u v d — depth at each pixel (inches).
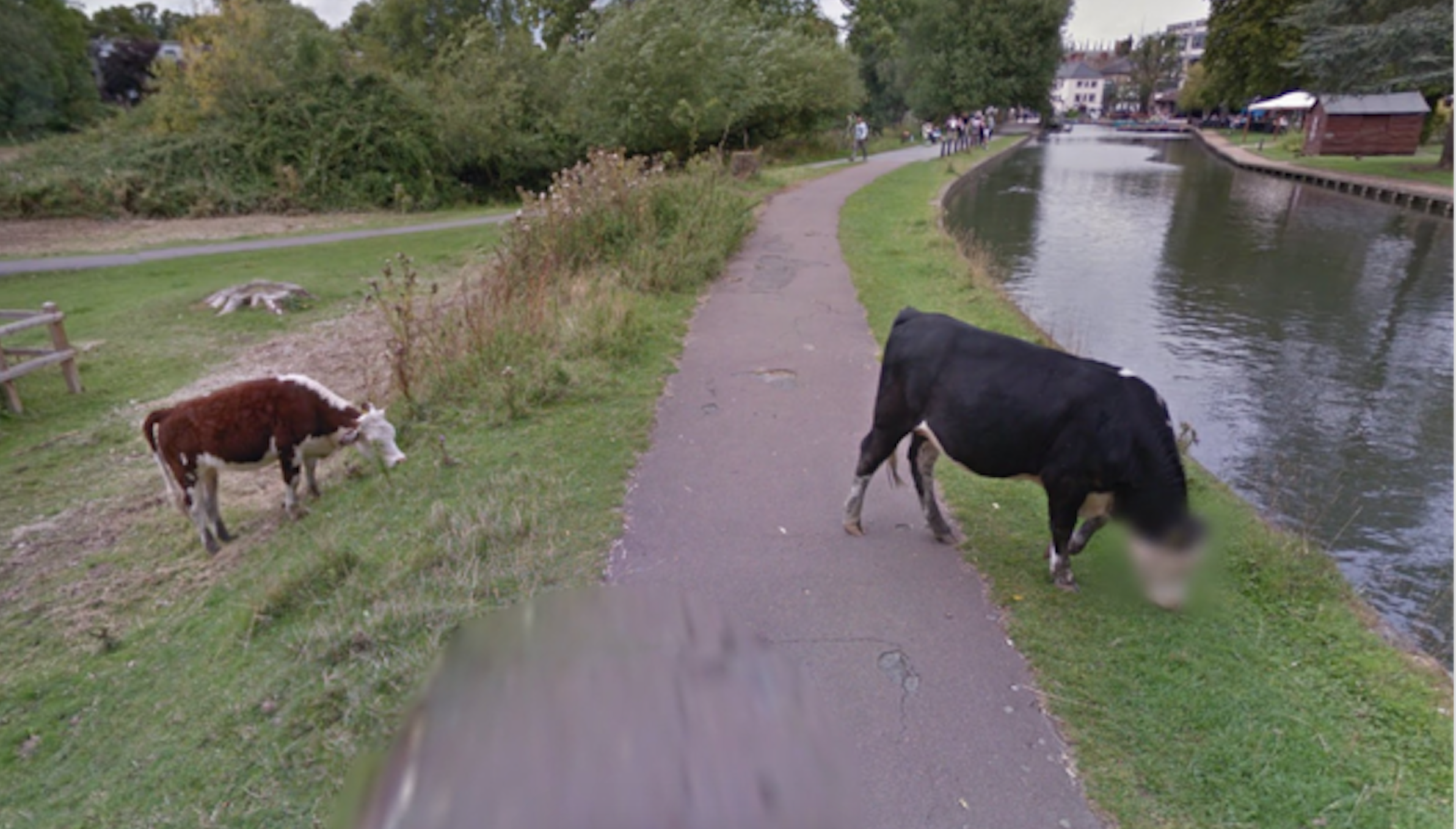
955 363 188.9
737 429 283.0
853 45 2357.3
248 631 179.5
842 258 570.6
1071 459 175.3
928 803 131.1
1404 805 131.6
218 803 134.6
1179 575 179.5
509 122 1250.6
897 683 158.1
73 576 223.6
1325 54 1228.5
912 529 217.6
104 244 836.6
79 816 136.9
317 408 240.2
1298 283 693.3
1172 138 3065.9
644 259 470.0
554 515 222.1
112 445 319.9
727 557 202.8
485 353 332.2
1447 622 233.5
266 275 636.1
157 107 1199.6
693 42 1042.1
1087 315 583.8
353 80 1195.3
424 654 160.2
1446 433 376.2
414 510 229.8
